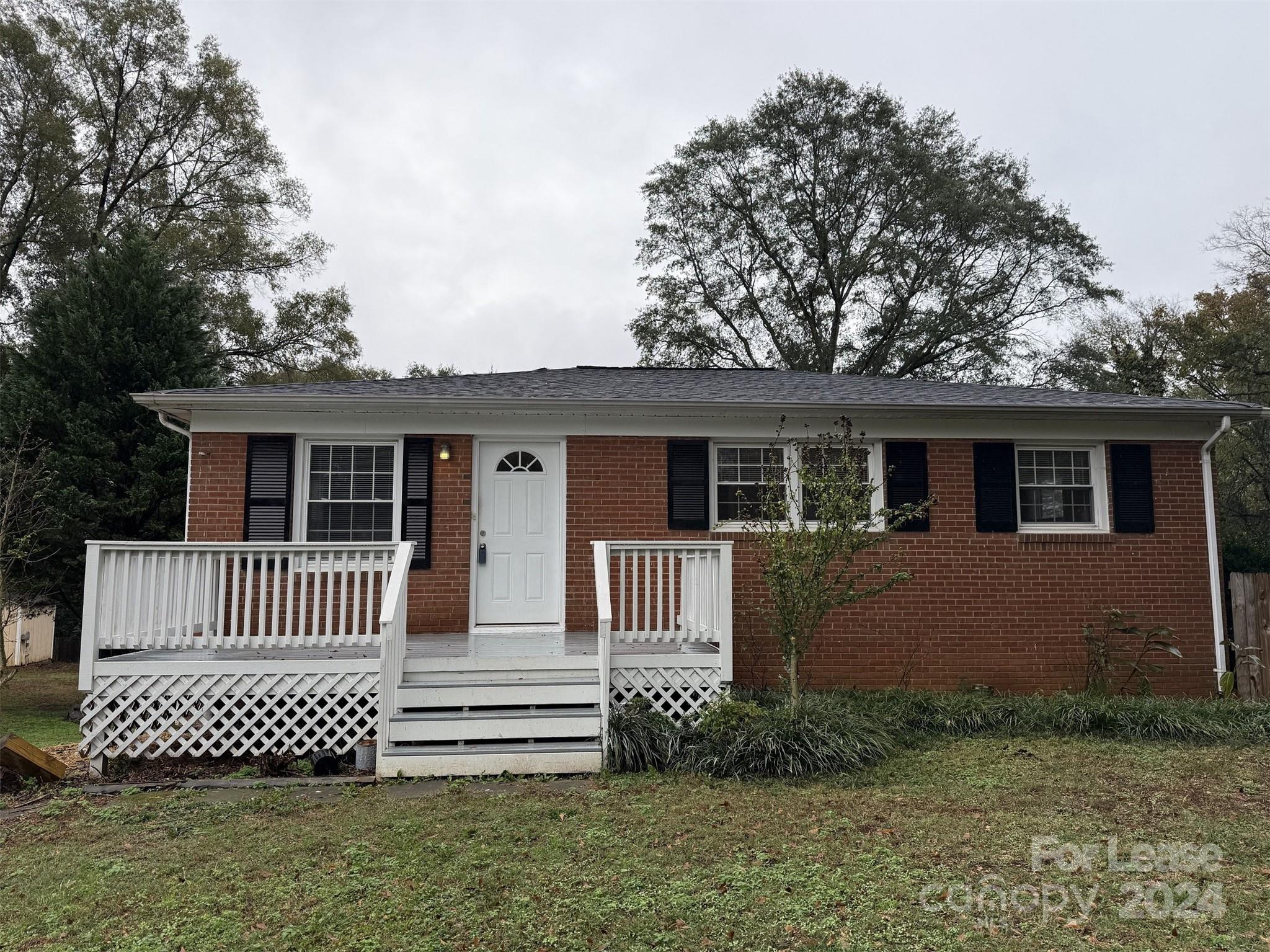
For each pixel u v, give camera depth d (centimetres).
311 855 483
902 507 827
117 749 693
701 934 379
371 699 723
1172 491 1030
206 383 1427
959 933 381
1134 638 996
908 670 966
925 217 2628
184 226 2319
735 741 663
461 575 935
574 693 724
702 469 978
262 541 905
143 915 405
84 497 1225
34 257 2270
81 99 2253
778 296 2991
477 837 510
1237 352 2220
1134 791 610
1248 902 416
